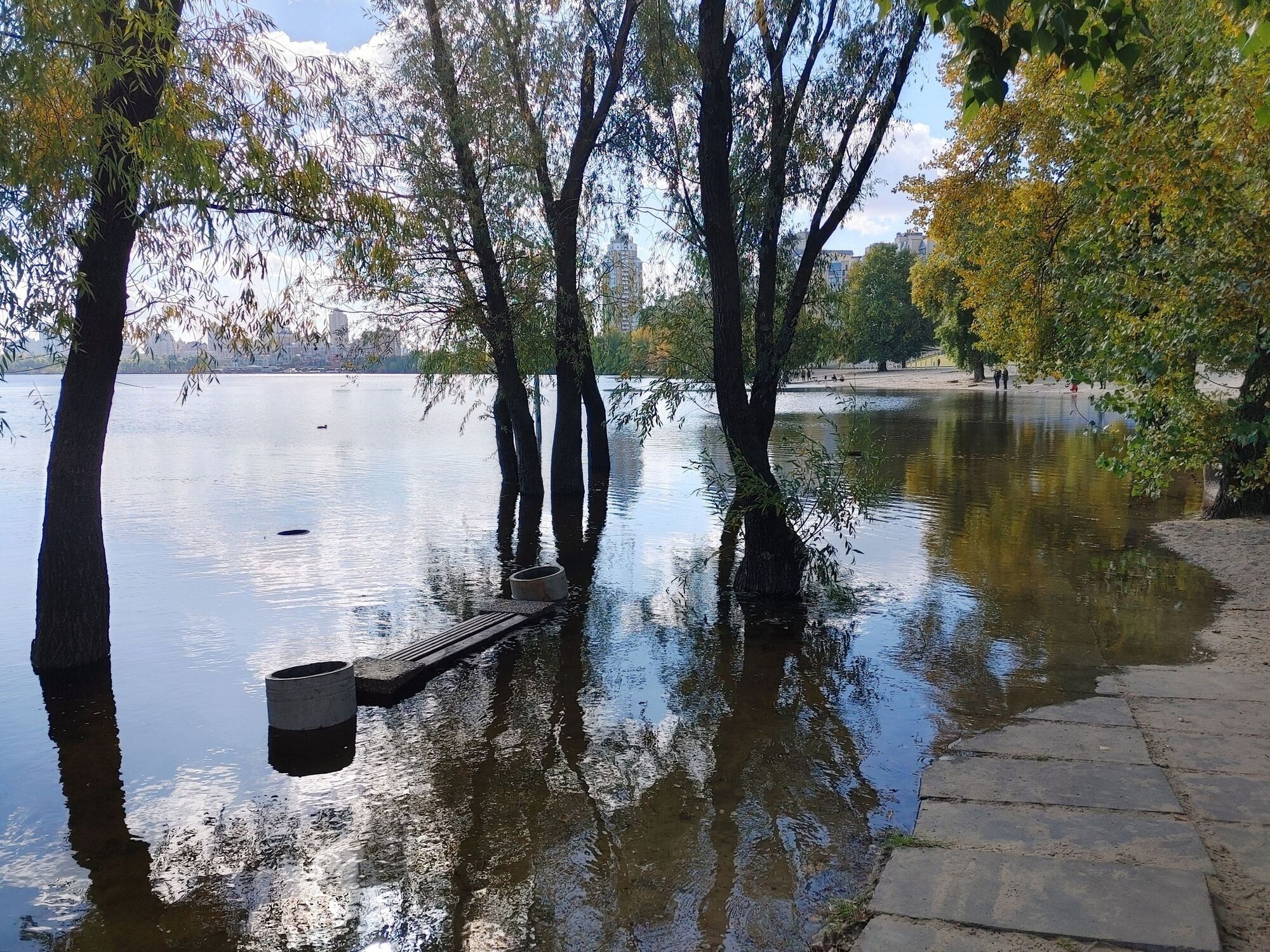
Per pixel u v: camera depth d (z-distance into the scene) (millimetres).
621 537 16391
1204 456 8969
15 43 6430
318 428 46844
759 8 11430
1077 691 7605
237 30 8602
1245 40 6926
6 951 4441
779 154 11555
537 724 7430
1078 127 11211
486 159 17562
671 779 6277
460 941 4457
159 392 112875
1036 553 13719
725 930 4430
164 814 5938
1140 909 4062
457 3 16203
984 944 3844
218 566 13914
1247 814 5066
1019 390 71125
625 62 17266
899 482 22000
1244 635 9047
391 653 9000
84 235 7285
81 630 9102
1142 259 8711
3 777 6531
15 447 39312
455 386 23047
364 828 5699
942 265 32062
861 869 4957
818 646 9398
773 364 11773
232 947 4469
